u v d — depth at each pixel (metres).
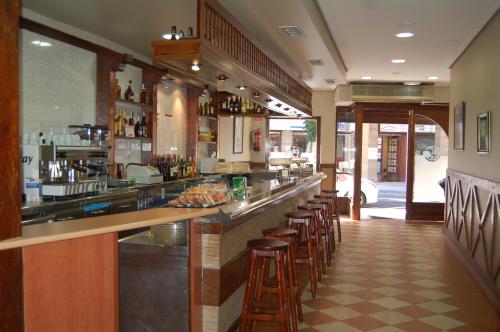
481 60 5.68
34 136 4.53
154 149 6.64
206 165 8.36
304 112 7.91
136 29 5.35
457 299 4.89
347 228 9.23
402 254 6.96
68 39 5.00
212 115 8.71
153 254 3.20
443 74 8.69
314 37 5.40
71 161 4.70
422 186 10.36
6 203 2.11
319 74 7.91
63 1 4.34
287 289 3.71
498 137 4.87
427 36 6.04
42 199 4.31
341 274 5.80
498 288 4.53
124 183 5.67
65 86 5.14
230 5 4.32
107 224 2.50
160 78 6.68
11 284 2.09
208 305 3.41
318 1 4.81
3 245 2.03
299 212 5.17
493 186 4.85
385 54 7.14
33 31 4.62
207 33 3.32
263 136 11.10
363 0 4.73
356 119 10.27
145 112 6.61
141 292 3.22
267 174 8.23
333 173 10.64
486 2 4.69
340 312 4.44
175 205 3.38
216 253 3.38
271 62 5.33
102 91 5.62
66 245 2.30
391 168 18.39
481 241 5.38
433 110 10.22
